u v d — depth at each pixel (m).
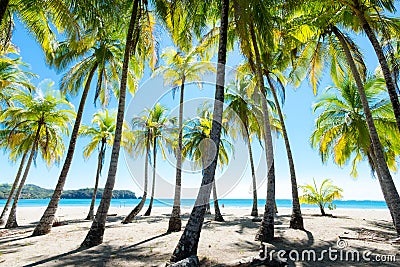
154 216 20.50
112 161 8.79
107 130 21.89
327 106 16.47
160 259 6.46
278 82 13.92
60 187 11.32
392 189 9.02
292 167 11.78
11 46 14.96
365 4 10.02
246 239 8.82
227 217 18.59
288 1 9.59
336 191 23.02
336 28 11.63
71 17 9.23
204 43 12.16
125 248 7.65
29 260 6.52
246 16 7.23
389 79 8.83
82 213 28.34
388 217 22.95
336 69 14.62
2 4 7.21
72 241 8.87
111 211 29.86
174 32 10.14
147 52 11.55
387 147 17.48
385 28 10.45
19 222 18.78
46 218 10.74
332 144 16.36
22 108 16.27
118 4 9.34
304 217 19.12
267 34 8.17
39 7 9.70
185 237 5.79
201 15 9.87
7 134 17.75
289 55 13.33
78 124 11.85
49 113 16.66
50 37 11.19
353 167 20.27
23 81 16.27
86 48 12.73
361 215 24.67
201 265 5.88
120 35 13.16
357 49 12.17
